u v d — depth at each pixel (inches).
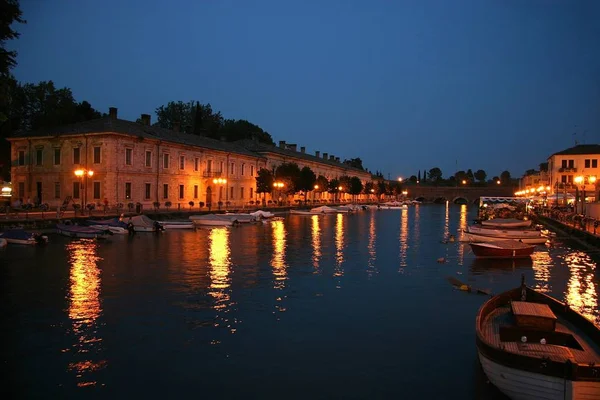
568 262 1191.6
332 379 460.4
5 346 539.2
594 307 747.4
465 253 1328.7
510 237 1552.7
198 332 592.4
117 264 1051.3
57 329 598.9
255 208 3036.4
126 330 597.6
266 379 459.5
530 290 560.7
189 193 2635.3
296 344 553.9
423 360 508.1
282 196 3727.9
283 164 3496.6
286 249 1357.0
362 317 664.4
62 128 2293.3
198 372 474.0
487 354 404.8
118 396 422.9
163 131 2610.7
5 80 984.9
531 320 466.0
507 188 6628.9
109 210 2058.3
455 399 419.8
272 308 705.6
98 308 694.5
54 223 1605.6
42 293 776.9
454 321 649.0
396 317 665.6
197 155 2706.7
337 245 1482.5
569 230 1791.3
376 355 521.7
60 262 1061.1
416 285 882.8
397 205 4842.5
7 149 2534.5
